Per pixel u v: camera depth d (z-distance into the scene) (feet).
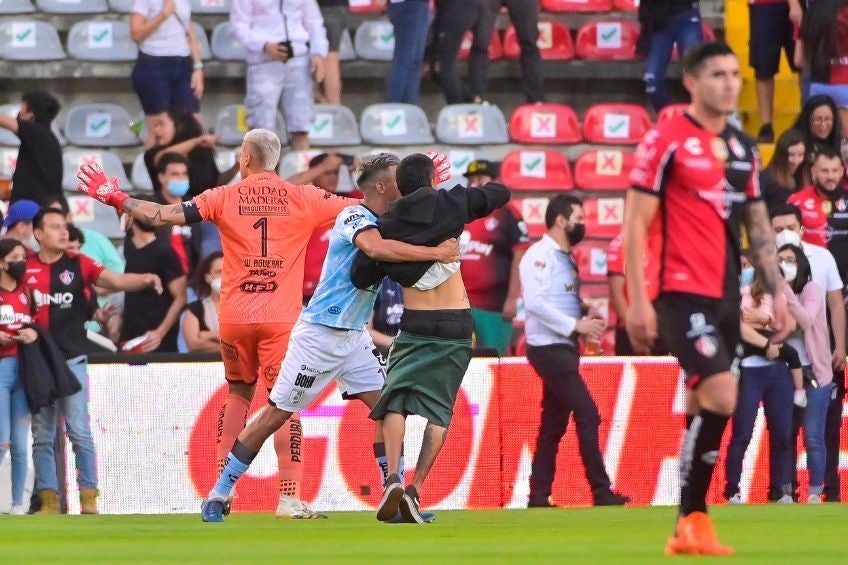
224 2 175.63
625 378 113.70
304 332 87.04
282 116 161.68
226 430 92.79
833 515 94.12
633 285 61.31
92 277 111.96
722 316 62.13
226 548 68.28
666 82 174.09
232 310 89.15
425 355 84.17
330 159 128.26
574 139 167.94
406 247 82.48
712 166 61.93
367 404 90.79
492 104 172.86
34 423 107.96
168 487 110.01
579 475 112.98
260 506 109.70
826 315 116.37
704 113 62.49
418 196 82.99
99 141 164.45
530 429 111.96
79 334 110.32
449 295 84.74
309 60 156.56
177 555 64.64
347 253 86.43
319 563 59.67
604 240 160.86
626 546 67.67
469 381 111.55
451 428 111.34
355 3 177.58
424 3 162.50
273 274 89.20
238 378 92.27
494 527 83.46
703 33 167.12
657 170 61.93
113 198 87.56
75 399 108.78
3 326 106.22
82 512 109.29
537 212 160.97
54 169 138.62
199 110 154.40
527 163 164.14
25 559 63.36
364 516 98.37
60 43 169.58
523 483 111.96
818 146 135.03
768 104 167.53
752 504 108.99
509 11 167.02
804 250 118.11
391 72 164.35
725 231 62.39
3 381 107.76
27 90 170.40
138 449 109.91
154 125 143.54
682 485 62.08
